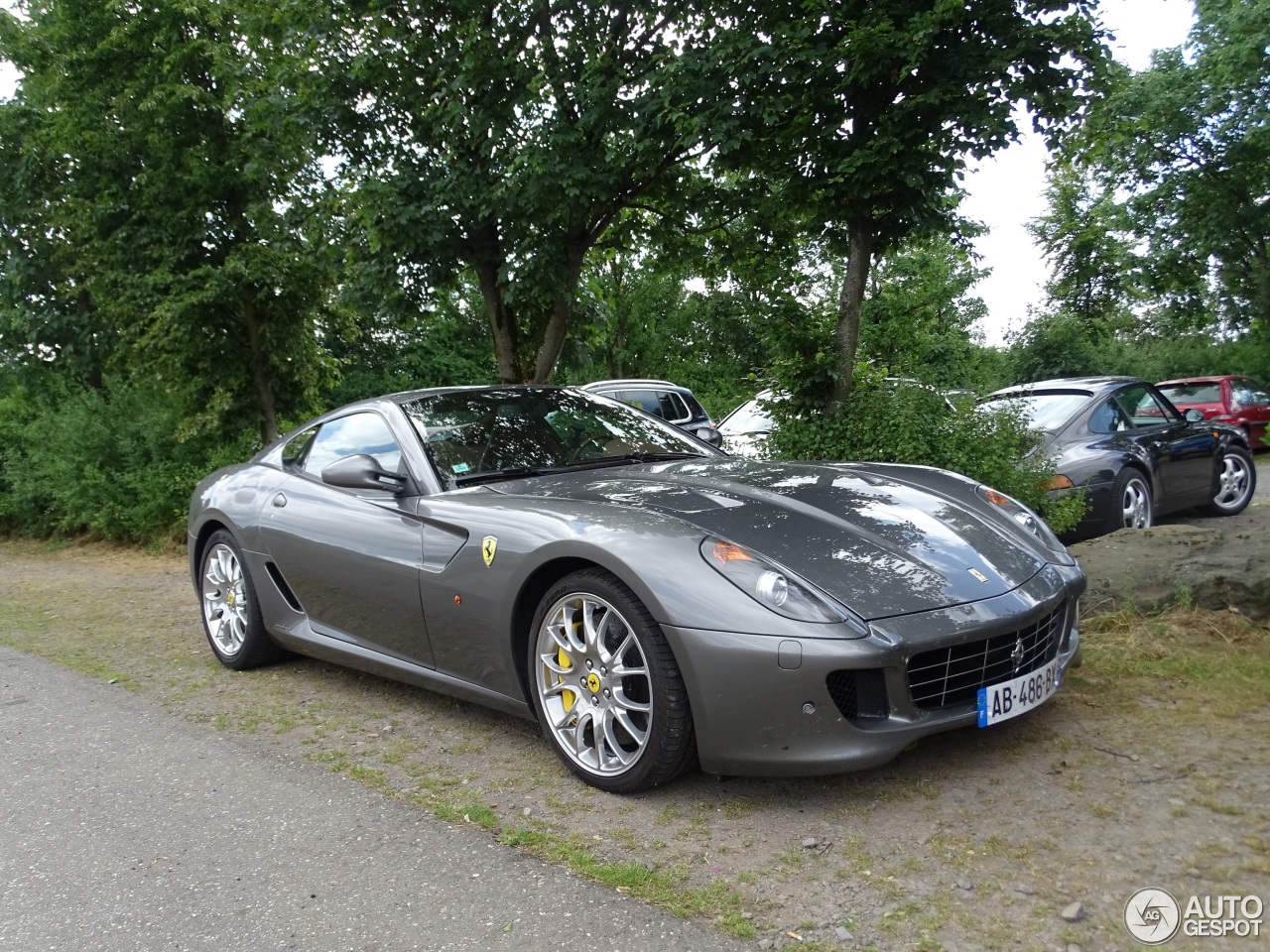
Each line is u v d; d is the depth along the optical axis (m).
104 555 10.78
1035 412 7.51
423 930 2.36
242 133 10.53
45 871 2.83
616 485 3.58
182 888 2.67
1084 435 7.13
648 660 2.90
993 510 3.62
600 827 2.86
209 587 5.16
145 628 6.37
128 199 11.28
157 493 10.76
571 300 8.20
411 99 7.61
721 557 2.90
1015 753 3.13
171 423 11.31
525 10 7.30
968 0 5.80
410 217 7.46
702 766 2.86
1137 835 2.55
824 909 2.32
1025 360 26.39
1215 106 18.75
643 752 2.95
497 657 3.44
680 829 2.80
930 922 2.23
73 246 12.10
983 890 2.35
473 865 2.68
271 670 4.98
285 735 3.93
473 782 3.28
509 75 7.31
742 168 7.27
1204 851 2.44
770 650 2.70
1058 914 2.22
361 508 4.10
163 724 4.18
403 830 2.94
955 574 3.01
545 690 3.28
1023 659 3.06
